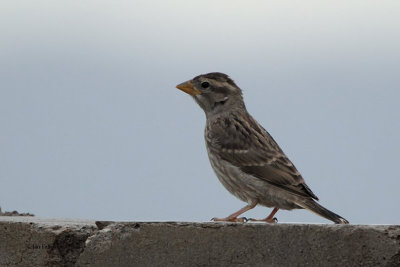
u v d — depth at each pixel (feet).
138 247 37.78
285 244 35.65
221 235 36.55
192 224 37.06
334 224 35.42
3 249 41.52
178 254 37.17
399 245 34.14
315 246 35.22
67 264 40.14
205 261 36.78
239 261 36.27
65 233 40.16
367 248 34.53
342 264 34.83
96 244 38.32
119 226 38.22
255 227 36.09
